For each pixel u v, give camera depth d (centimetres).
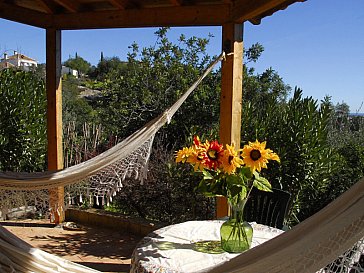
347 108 569
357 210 102
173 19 354
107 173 295
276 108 434
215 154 197
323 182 407
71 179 289
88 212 461
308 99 410
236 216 201
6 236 178
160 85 694
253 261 125
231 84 326
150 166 459
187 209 448
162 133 620
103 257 366
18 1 384
